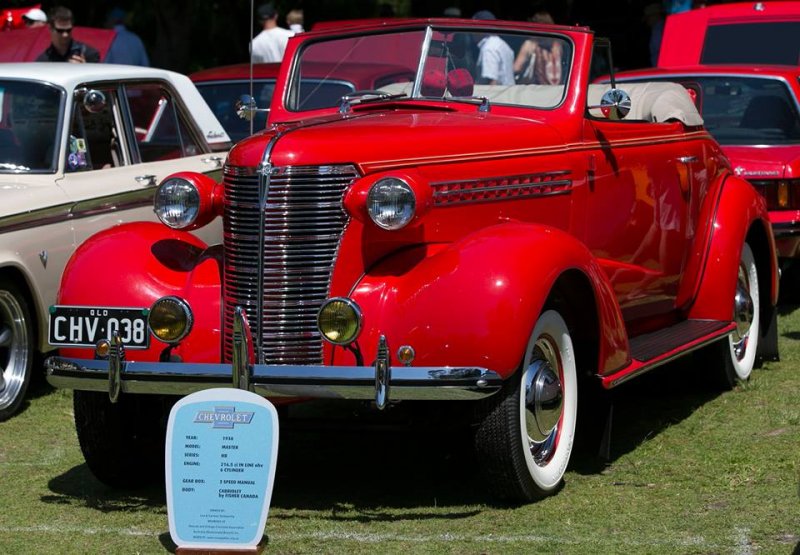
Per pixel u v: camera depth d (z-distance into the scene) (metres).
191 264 6.45
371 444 7.50
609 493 6.32
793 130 11.68
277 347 5.94
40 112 9.11
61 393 9.07
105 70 9.67
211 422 5.48
